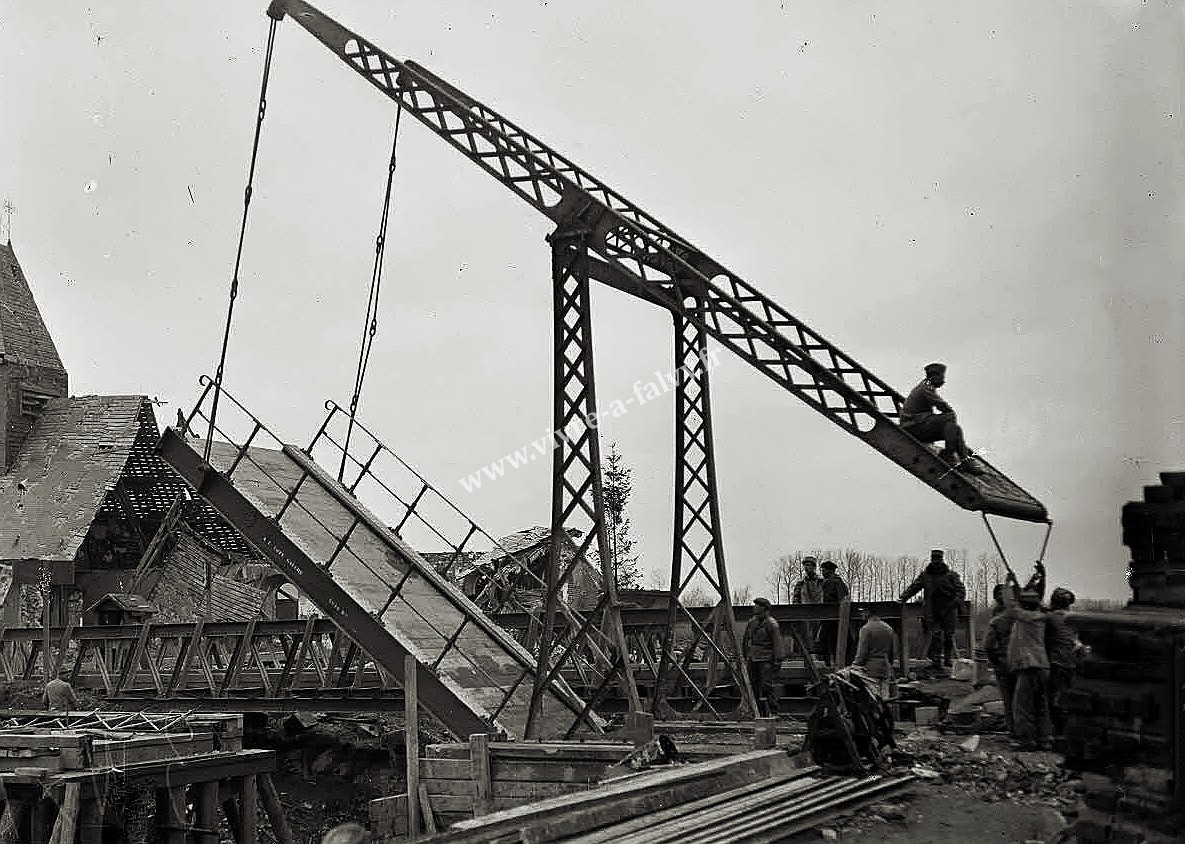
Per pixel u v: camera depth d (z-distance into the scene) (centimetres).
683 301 1856
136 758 2219
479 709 1905
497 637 2131
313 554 2191
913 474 1728
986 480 1744
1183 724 905
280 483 2450
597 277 1992
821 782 1323
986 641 1636
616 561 4725
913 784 1332
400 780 2816
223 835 2708
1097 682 1018
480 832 1067
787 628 2391
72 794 2044
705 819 1130
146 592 5028
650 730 1736
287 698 2620
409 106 2002
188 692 2817
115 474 5541
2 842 2114
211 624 2833
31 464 5697
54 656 4475
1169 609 952
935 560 2231
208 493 2309
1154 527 966
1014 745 1534
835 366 1823
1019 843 1063
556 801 1177
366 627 2059
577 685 2392
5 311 6103
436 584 2278
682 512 2066
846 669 1485
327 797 2862
